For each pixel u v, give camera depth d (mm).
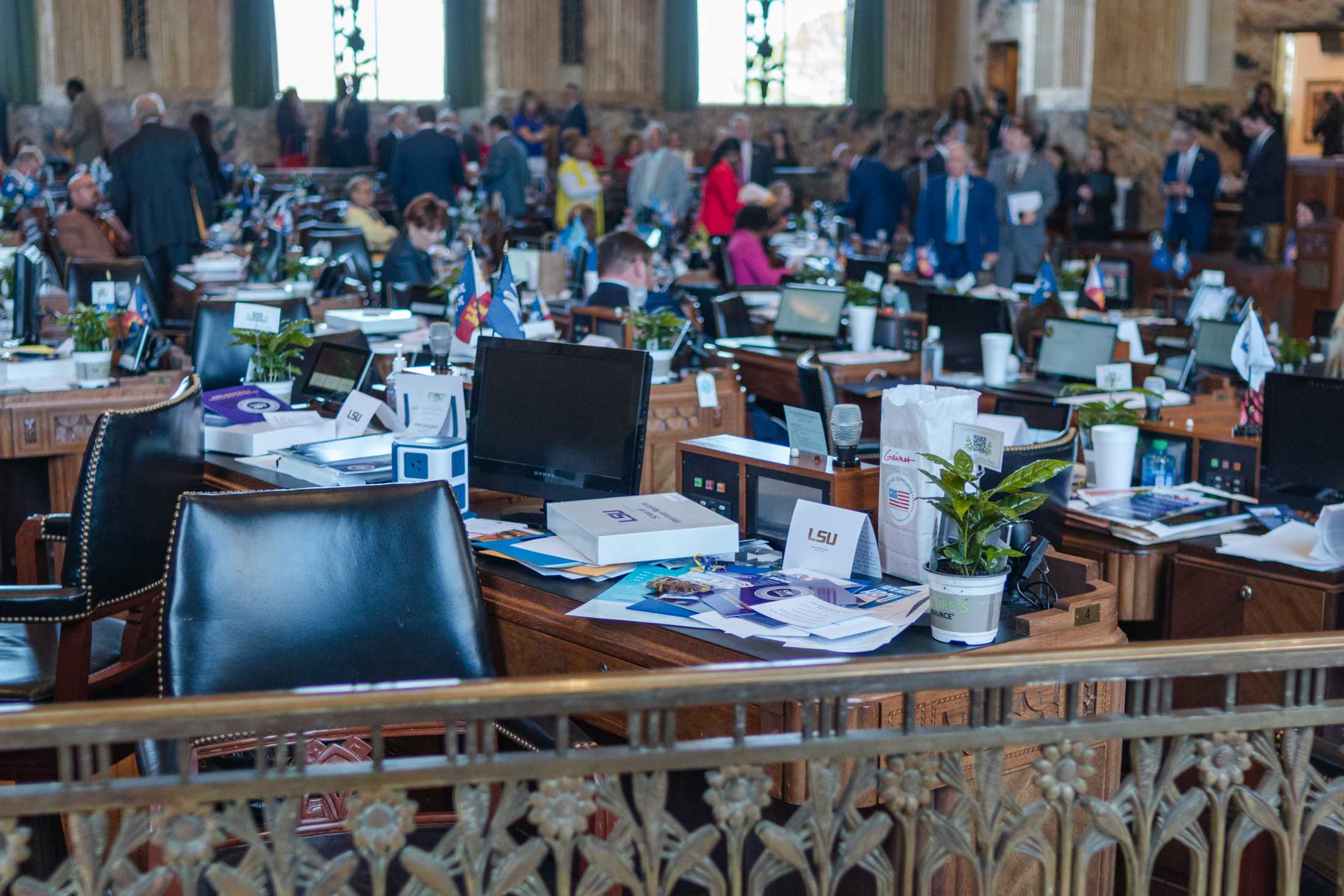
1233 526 3662
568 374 3275
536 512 3432
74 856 1646
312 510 2549
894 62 19797
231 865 2205
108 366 4879
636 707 1734
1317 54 16219
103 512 2982
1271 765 1945
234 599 2467
